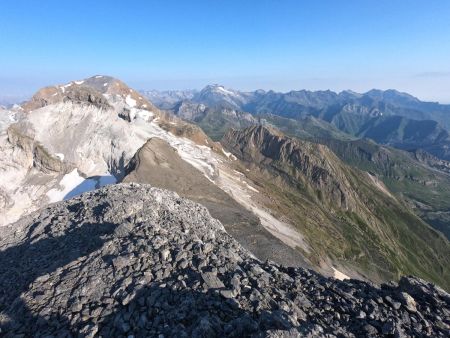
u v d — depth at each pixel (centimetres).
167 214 2703
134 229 2169
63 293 1644
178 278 1614
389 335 1405
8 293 1900
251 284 1636
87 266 1820
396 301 1616
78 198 3562
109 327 1404
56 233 2666
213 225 3281
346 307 1567
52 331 1435
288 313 1405
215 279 1609
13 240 2925
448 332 1445
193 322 1362
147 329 1357
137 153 8438
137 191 3328
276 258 4931
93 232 2433
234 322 1311
